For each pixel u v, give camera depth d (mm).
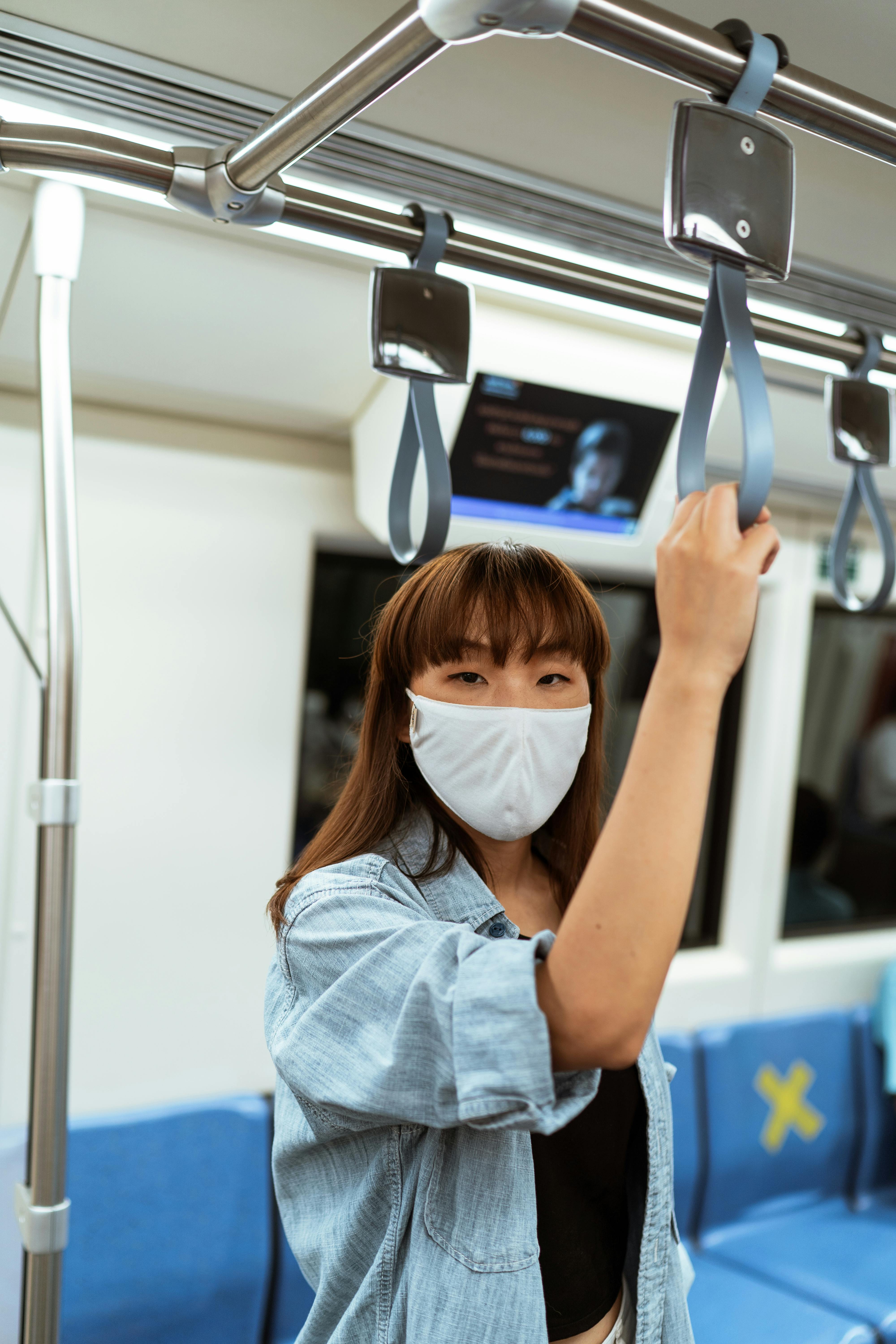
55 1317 1285
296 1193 1008
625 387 2254
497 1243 851
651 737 669
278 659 2471
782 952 3510
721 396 2320
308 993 899
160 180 1001
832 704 3883
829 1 1140
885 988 3404
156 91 1276
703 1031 3090
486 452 2225
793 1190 3139
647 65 717
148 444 2297
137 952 2348
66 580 1301
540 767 933
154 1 1145
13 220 1484
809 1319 2484
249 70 1278
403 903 937
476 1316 830
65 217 1352
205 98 1303
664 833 654
